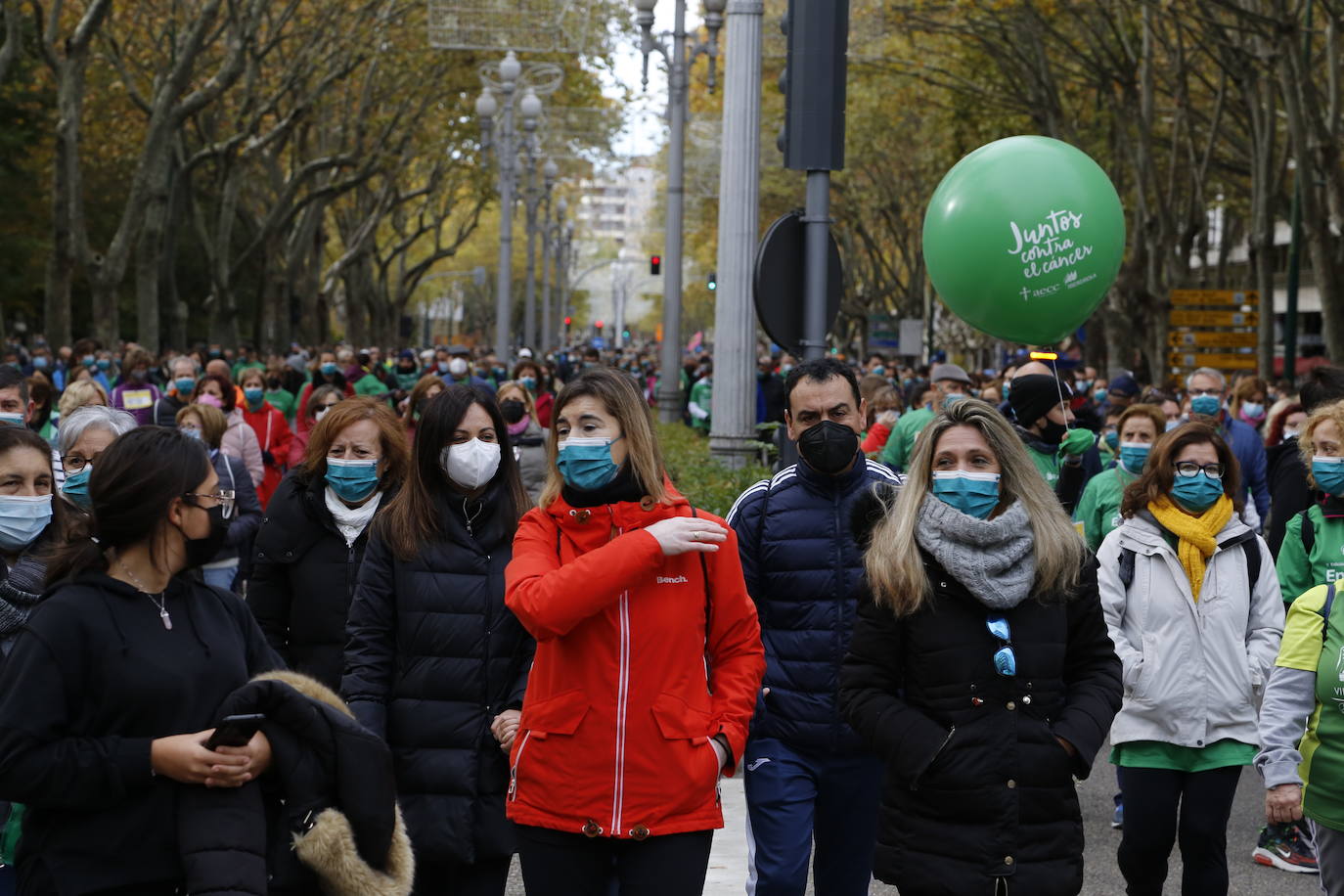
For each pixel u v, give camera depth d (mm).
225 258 42250
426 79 44688
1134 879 6953
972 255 7793
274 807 4145
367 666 5887
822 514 6258
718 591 5133
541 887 5086
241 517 10305
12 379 8789
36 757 3875
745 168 15141
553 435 5199
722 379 15414
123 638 4000
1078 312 7887
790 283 9625
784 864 6191
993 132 39906
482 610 5883
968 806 4918
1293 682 6000
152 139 31359
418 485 5961
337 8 35594
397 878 4254
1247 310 35188
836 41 9523
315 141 49219
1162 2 28547
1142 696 6754
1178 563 6852
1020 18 32594
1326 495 7793
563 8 28719
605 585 4801
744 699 5152
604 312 191250
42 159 48000
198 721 4055
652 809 4965
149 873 3979
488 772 5840
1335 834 5961
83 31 30203
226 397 13945
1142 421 9078
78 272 59344
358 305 63500
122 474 4031
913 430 13414
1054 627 5035
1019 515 5008
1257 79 29016
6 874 5141
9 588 5266
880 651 5105
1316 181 26234
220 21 35594
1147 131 32906
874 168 56375
